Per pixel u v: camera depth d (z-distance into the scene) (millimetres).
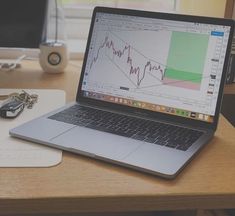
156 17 929
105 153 728
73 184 653
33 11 1267
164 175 667
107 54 970
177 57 891
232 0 1278
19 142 786
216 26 860
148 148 756
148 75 918
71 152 750
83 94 979
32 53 1453
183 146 773
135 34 945
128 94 933
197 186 659
